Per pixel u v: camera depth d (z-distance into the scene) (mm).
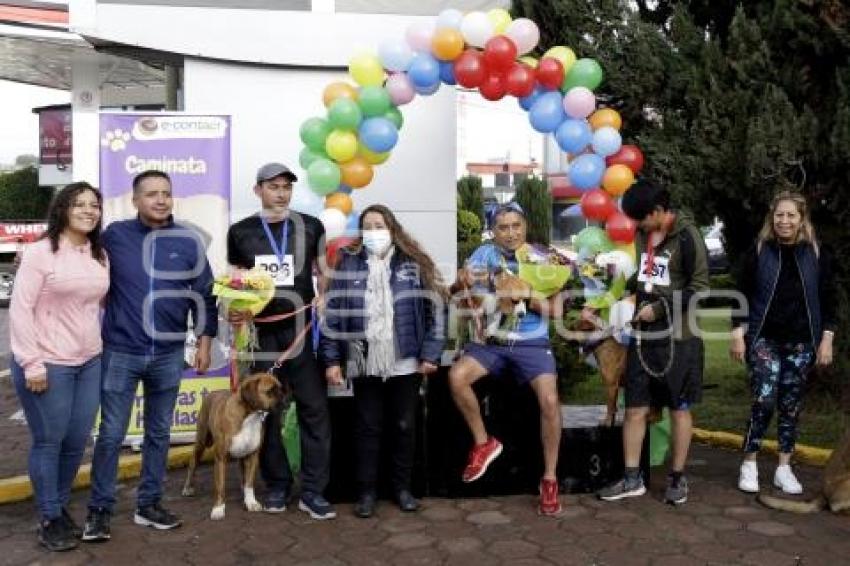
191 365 5957
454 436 5047
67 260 4086
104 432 4359
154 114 5809
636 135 7035
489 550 4301
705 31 6996
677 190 6469
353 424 4922
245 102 6863
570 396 7656
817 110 6477
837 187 6332
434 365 4727
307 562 4156
